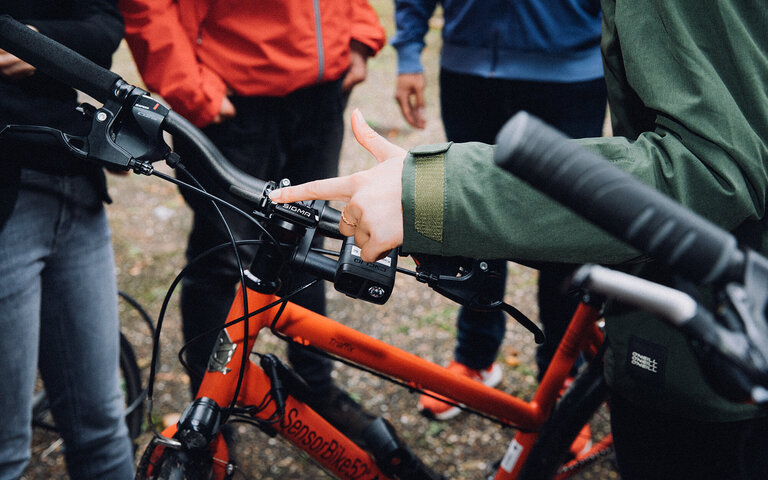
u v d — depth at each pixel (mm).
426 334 2773
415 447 2248
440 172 811
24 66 1188
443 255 840
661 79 836
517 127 433
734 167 793
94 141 987
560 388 1579
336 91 2041
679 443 1162
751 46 803
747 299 428
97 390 1529
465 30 2125
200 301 1922
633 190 421
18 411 1363
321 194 858
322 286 2062
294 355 1943
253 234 1936
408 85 2475
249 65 1805
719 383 468
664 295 457
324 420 1444
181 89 1754
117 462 1610
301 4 1795
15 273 1274
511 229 798
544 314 2123
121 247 3256
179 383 2492
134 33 1729
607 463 2158
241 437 2244
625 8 874
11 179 1231
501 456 2221
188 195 1850
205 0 1779
